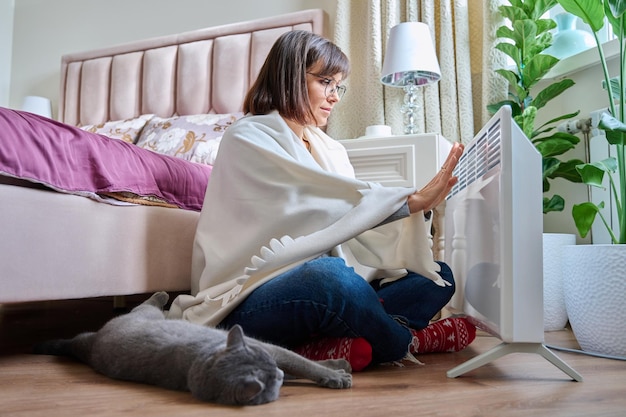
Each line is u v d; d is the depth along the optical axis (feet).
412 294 4.92
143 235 5.43
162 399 3.06
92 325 6.75
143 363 3.42
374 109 8.86
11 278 4.13
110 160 5.10
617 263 4.86
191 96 10.06
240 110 9.69
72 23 12.24
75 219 4.68
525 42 7.60
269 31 9.66
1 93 12.55
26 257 4.25
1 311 7.97
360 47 9.48
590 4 5.63
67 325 6.70
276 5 10.41
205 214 4.65
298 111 4.74
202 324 3.99
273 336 3.92
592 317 4.99
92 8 12.07
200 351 3.15
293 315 3.78
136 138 9.21
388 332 3.89
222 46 9.93
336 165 5.44
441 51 8.55
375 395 3.21
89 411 2.81
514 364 4.35
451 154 4.26
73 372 3.86
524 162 3.68
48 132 4.58
